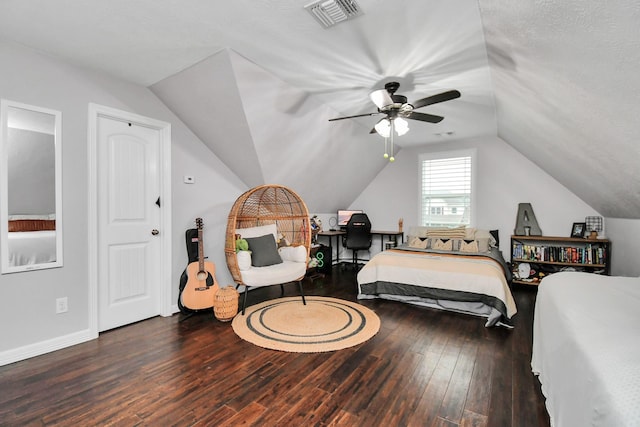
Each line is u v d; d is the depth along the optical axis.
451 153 5.11
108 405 1.73
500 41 1.92
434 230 4.83
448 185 5.15
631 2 0.95
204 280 3.21
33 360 2.23
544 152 3.50
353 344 2.49
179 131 3.30
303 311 3.28
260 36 2.15
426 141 5.12
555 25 1.34
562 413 1.20
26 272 2.27
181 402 1.76
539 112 2.47
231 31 2.09
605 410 0.82
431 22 1.95
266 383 1.95
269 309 3.34
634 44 1.12
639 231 2.95
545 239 4.24
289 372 2.08
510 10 1.49
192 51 2.36
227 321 3.01
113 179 2.84
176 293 3.27
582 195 3.97
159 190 3.18
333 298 3.79
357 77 2.76
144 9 1.86
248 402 1.76
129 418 1.62
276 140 3.47
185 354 2.33
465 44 2.18
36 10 1.86
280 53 2.38
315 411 1.68
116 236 2.86
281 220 4.35
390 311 3.31
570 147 2.65
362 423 1.59
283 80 2.84
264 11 1.87
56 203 2.41
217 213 3.69
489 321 2.88
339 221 5.80
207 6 1.83
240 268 3.24
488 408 1.70
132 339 2.60
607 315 1.36
